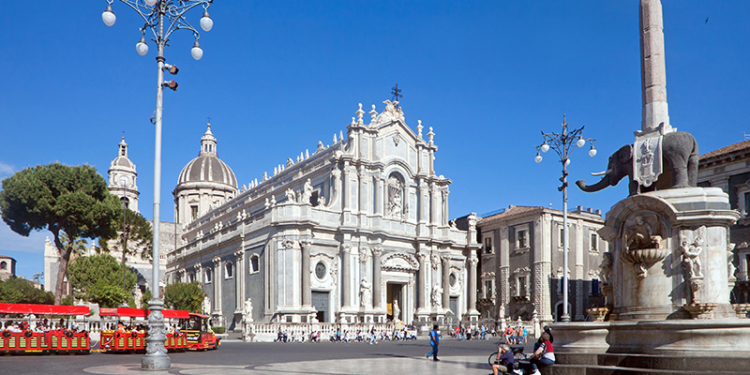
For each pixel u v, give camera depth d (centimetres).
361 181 6856
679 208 1880
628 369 1703
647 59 2147
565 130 3638
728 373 1566
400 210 7231
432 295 7281
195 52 2350
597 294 7250
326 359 3139
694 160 1978
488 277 7744
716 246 1848
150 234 8338
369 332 6238
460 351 3978
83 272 7150
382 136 7188
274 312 6284
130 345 3575
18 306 3616
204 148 12138
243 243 7019
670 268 1877
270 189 8156
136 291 9550
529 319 7025
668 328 1755
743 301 4462
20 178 6500
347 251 6612
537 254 7019
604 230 2052
